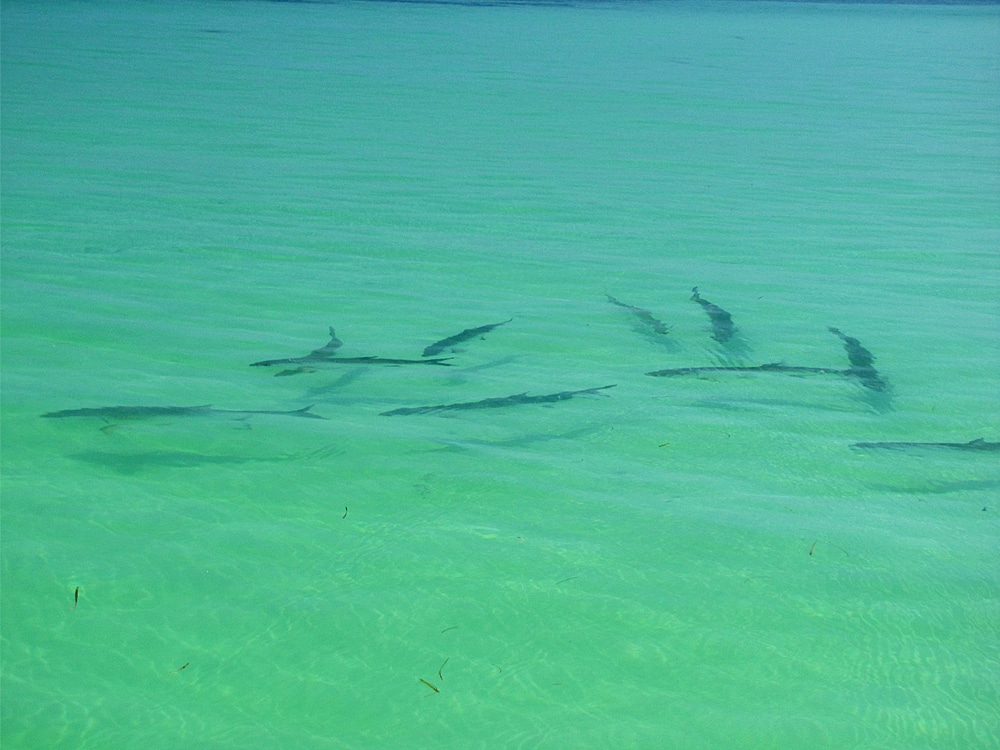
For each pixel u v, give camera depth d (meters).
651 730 5.16
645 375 10.27
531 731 5.14
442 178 18.52
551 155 20.89
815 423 9.19
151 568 6.44
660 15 62.06
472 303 12.26
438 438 8.60
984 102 29.97
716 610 6.20
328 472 7.88
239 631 5.84
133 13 45.41
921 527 7.31
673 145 22.36
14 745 4.89
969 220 16.80
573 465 8.17
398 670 5.57
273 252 13.94
